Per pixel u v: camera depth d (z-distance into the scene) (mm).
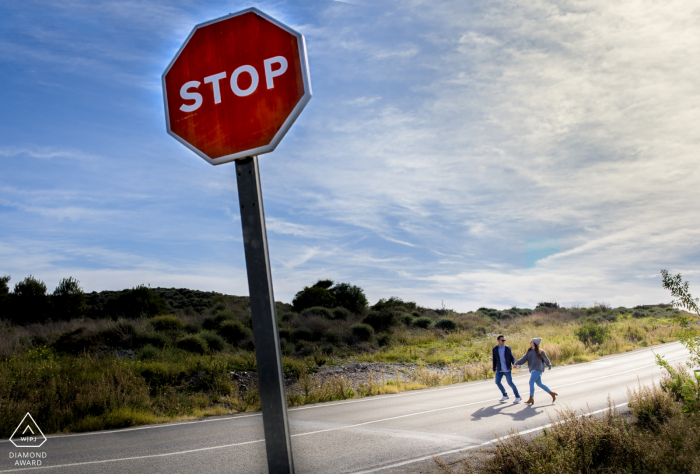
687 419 5285
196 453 6488
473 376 15617
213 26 2234
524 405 9602
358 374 15883
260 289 1927
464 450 6246
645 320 34812
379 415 9211
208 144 2143
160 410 10320
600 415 7887
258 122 2096
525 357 9898
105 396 9648
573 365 17422
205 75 2209
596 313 38219
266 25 2166
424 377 15383
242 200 2045
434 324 29625
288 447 1810
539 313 39094
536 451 4633
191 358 14039
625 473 4316
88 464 5996
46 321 20406
